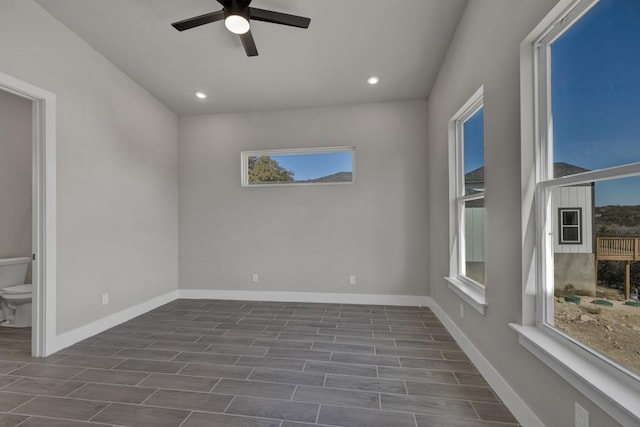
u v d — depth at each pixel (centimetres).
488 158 204
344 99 393
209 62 322
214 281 431
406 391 196
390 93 379
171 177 423
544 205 156
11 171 363
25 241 362
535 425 149
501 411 175
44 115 250
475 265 262
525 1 158
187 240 436
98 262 302
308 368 226
